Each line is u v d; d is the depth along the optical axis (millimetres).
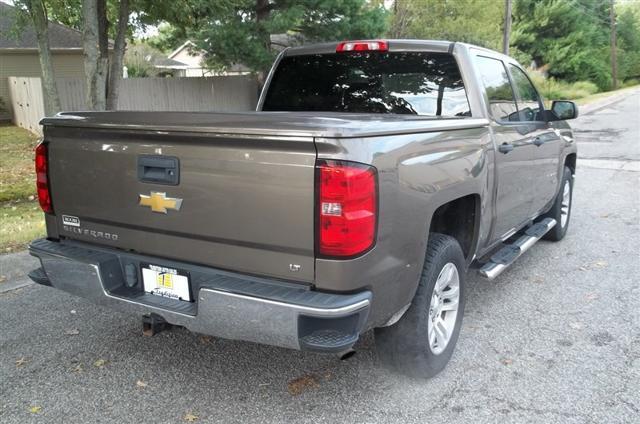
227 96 18719
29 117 18984
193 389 3322
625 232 6859
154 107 16969
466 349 3832
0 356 3699
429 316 3291
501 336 4031
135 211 3020
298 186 2518
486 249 4285
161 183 2879
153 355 3729
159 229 2959
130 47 32156
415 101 4168
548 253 6043
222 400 3207
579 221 7434
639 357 3707
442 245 3314
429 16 23250
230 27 14805
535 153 4863
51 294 4770
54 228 3430
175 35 16609
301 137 2467
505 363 3635
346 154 2457
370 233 2570
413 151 2895
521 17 46156
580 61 46531
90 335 4020
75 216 3297
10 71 22297
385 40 4293
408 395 3264
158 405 3154
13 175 10906
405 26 23016
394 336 3203
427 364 3314
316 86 4570
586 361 3658
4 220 7145
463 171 3404
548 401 3197
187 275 2906
